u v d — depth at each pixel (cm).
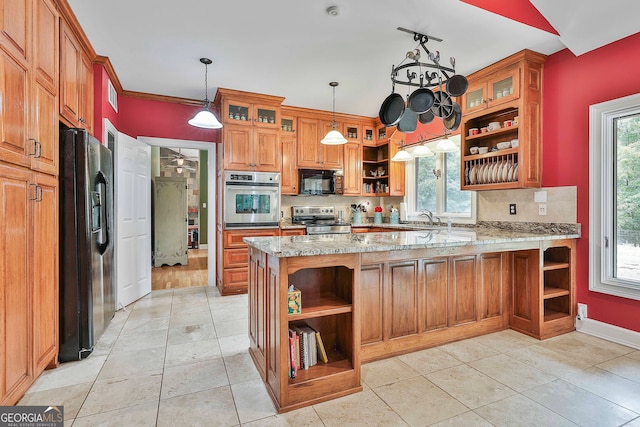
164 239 646
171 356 245
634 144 259
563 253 299
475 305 280
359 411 179
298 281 220
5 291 161
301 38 281
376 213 548
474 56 309
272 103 436
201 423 168
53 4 217
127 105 414
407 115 278
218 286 459
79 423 167
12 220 167
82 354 239
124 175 363
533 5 256
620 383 205
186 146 446
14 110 167
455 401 187
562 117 298
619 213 268
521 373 218
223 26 263
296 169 490
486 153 338
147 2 232
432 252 244
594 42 268
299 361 198
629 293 258
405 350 248
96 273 256
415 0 228
